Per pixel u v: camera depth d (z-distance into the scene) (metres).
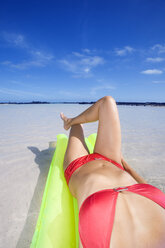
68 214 1.25
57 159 2.06
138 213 0.91
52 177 1.68
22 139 4.16
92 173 1.27
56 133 4.88
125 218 0.89
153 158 2.86
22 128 5.67
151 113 12.96
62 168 1.82
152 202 0.96
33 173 2.33
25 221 1.46
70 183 1.43
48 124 6.61
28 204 1.68
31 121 7.46
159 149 3.35
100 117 1.65
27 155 3.03
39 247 0.99
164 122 7.32
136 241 0.81
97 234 0.83
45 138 4.27
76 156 1.67
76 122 1.95
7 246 1.22
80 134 1.91
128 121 7.69
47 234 1.07
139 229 0.85
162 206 0.94
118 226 0.86
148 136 4.52
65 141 2.67
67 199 1.38
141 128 5.76
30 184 2.05
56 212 1.24
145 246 0.79
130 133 4.91
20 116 9.65
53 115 10.44
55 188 1.49
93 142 2.69
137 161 2.73
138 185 1.08
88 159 1.51
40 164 2.63
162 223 0.87
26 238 1.29
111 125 1.56
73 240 1.09
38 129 5.52
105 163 1.46
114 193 1.00
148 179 2.14
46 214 1.23
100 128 1.63
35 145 3.64
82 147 1.80
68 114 10.94
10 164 2.63
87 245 0.83
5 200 1.74
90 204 0.93
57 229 1.11
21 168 2.49
